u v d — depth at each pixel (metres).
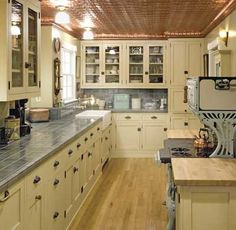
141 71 8.30
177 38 7.86
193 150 3.85
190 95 3.84
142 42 8.18
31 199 2.87
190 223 2.81
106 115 7.21
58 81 6.38
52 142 3.82
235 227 2.79
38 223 3.05
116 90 8.61
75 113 7.21
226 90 3.39
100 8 5.23
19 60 3.71
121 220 4.48
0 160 2.97
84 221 4.45
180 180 2.74
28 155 3.16
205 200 2.80
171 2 4.89
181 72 7.90
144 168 7.16
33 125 5.30
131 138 8.20
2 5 3.30
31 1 3.96
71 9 5.27
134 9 5.33
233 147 3.48
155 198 5.30
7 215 2.41
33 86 4.07
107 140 7.48
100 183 6.10
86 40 8.27
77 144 4.56
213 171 2.98
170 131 5.29
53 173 3.48
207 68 6.97
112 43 8.24
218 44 5.70
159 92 8.52
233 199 2.78
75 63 7.79
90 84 8.38
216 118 3.43
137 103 8.43
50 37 6.03
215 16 5.84
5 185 2.33
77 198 4.59
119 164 7.52
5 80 3.33
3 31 3.31
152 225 4.31
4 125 3.98
